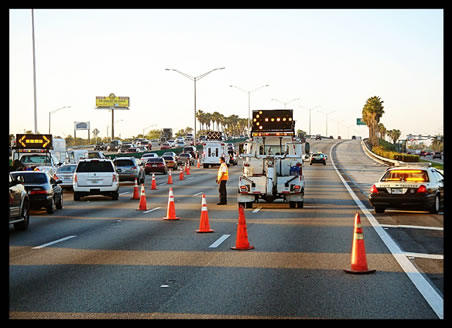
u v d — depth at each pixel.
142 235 17.03
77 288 10.05
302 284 10.30
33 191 22.84
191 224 19.78
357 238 11.40
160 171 57.25
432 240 15.70
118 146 125.19
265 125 26.36
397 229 18.03
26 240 16.14
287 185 24.89
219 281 10.59
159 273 11.35
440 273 11.27
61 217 22.36
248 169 25.48
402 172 22.67
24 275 11.20
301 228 18.44
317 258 12.99
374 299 9.19
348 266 12.02
